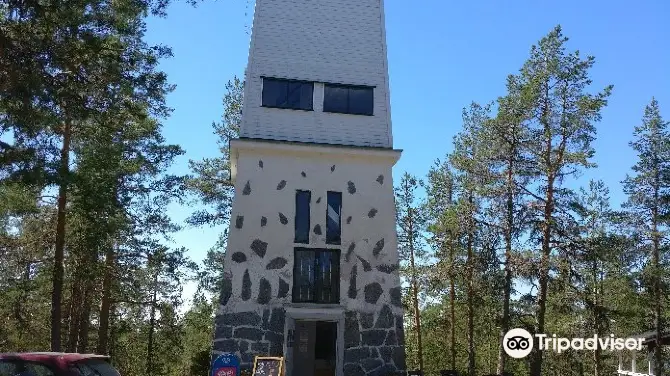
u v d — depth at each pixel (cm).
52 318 2066
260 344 1625
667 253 2939
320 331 1697
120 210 2333
